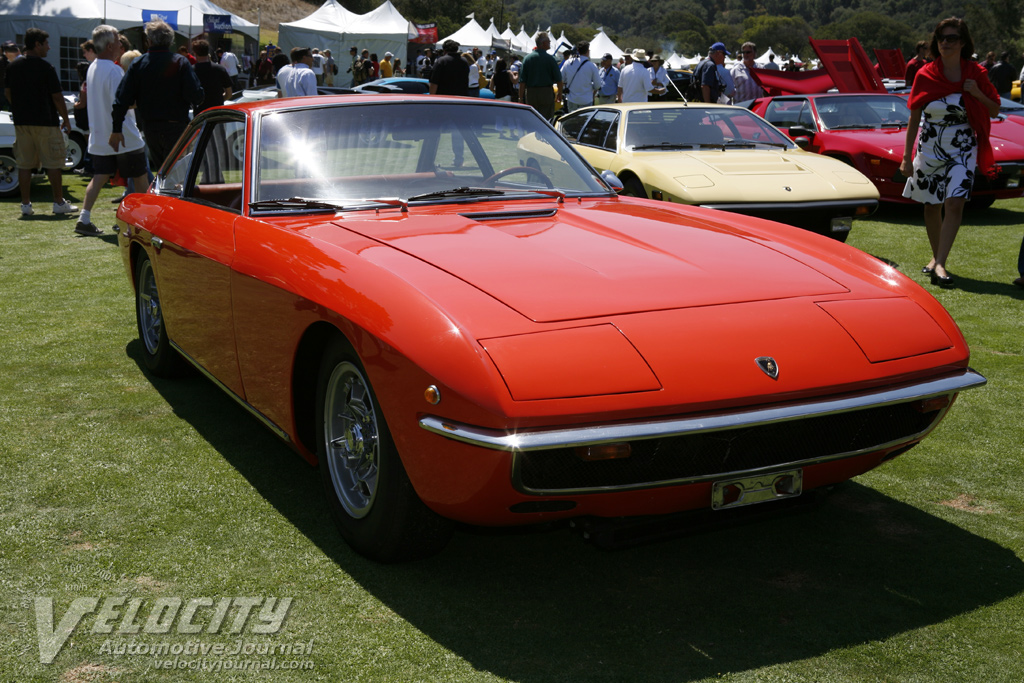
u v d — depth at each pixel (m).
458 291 2.33
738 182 6.80
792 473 2.33
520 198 3.45
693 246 2.84
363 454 2.58
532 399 2.04
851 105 9.96
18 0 22.23
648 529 2.41
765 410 2.18
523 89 12.82
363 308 2.36
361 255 2.62
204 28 24.89
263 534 2.77
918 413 2.47
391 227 2.94
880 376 2.31
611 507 2.25
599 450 2.07
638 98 13.65
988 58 19.28
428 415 2.17
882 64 15.43
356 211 3.16
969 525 2.89
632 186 7.42
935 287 6.20
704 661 2.14
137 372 4.41
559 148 3.85
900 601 2.42
